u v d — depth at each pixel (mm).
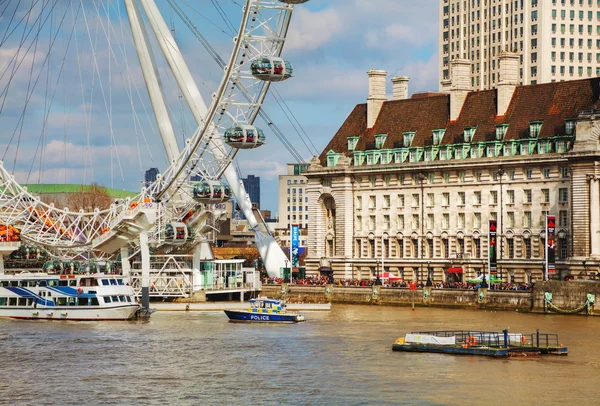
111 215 191875
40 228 189375
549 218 185750
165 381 118875
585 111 192500
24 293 170625
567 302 175625
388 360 129625
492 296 185375
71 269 176625
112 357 132500
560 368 124500
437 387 115438
